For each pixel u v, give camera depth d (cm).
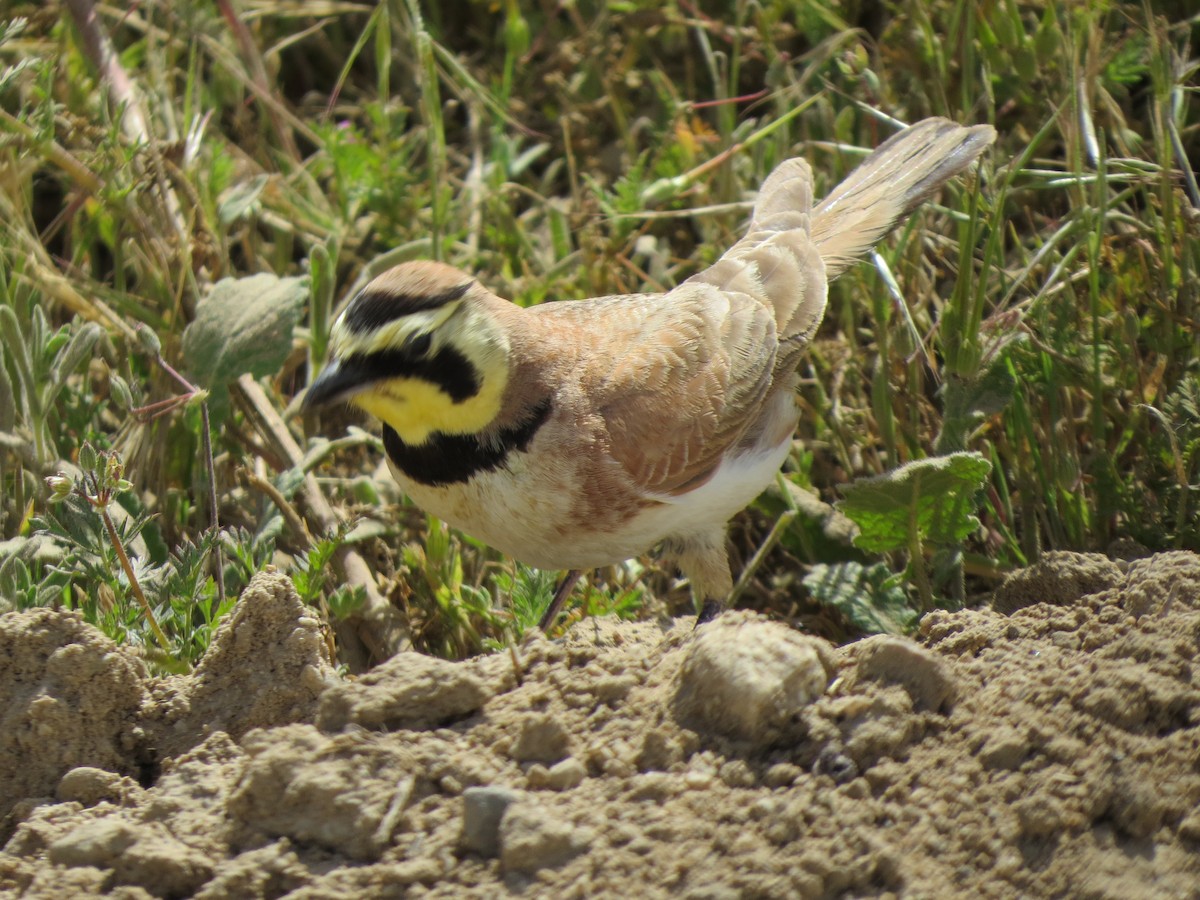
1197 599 836
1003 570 1149
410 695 778
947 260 1316
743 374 1005
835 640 1163
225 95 1571
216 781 769
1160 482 1099
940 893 698
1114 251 1234
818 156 1471
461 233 1459
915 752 756
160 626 959
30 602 938
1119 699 766
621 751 752
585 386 931
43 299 1293
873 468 1231
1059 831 722
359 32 1705
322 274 1295
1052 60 1354
